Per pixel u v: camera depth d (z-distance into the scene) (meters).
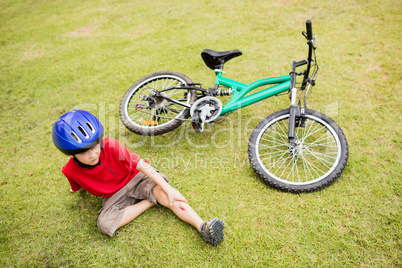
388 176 2.45
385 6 4.63
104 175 2.14
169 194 2.16
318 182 2.36
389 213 2.20
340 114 3.04
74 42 5.20
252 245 2.13
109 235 2.22
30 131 3.40
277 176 2.62
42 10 6.92
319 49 4.02
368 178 2.45
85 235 2.32
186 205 2.21
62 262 2.18
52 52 4.98
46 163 2.96
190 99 2.86
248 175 2.63
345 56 3.81
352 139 2.79
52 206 2.56
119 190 2.28
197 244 2.17
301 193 2.40
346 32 4.25
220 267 2.03
